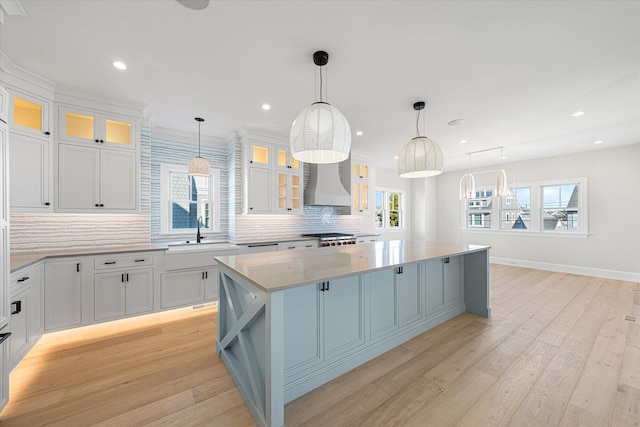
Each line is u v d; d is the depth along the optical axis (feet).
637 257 15.66
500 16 5.85
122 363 7.23
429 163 7.77
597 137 14.58
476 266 10.61
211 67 7.87
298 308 6.02
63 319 8.64
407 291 8.58
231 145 14.44
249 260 7.27
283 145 14.90
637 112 11.13
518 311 10.93
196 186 14.33
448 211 25.08
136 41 6.68
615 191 16.40
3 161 5.47
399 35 6.48
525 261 20.07
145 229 11.56
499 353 7.61
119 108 10.16
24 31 6.25
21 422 5.17
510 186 20.94
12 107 7.87
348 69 7.97
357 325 7.17
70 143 9.27
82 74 8.23
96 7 5.53
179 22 6.00
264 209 14.21
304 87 9.09
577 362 7.12
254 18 5.89
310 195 16.07
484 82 8.73
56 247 9.78
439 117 11.75
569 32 6.35
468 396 5.83
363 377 6.57
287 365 5.84
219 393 6.04
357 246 10.36
